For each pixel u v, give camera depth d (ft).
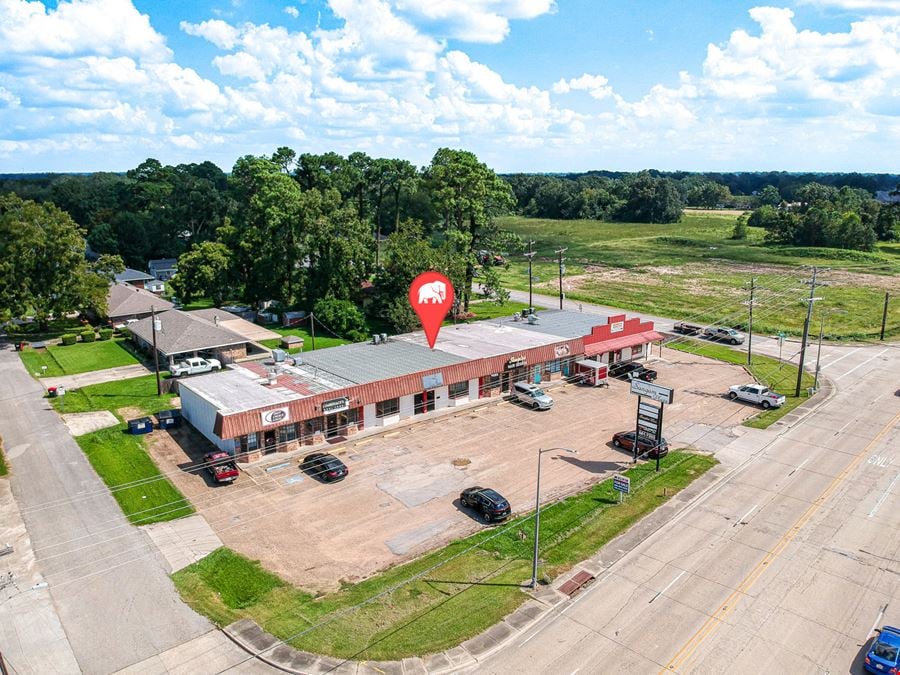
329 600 98.73
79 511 125.90
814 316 312.50
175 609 97.25
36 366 228.43
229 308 322.55
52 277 264.93
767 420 175.42
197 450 154.40
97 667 85.56
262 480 139.74
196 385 169.27
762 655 86.99
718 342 265.75
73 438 161.48
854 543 114.01
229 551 111.96
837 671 84.12
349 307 273.13
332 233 290.56
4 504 128.88
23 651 88.53
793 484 136.98
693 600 98.68
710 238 636.07
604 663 85.56
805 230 560.61
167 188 540.11
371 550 112.88
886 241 597.11
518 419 176.76
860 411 181.98
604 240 646.33
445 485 137.49
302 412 152.87
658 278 430.61
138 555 111.24
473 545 113.91
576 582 103.24
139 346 252.83
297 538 116.67
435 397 182.39
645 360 236.63
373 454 153.79
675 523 121.70
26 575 105.60
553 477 141.49
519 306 331.98
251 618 94.94
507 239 297.94
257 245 309.22
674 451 155.12
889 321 302.04
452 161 283.79
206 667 85.46
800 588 101.40
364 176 405.80
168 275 431.43
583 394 197.98
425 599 98.99
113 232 475.72
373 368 181.78
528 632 91.86
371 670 84.43
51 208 271.08
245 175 380.17
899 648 82.74
